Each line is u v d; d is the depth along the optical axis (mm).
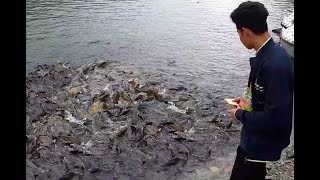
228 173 6566
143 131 7727
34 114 8492
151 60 12836
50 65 11906
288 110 3420
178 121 8367
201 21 18328
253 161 3818
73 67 11906
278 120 3432
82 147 7301
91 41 14758
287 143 3658
